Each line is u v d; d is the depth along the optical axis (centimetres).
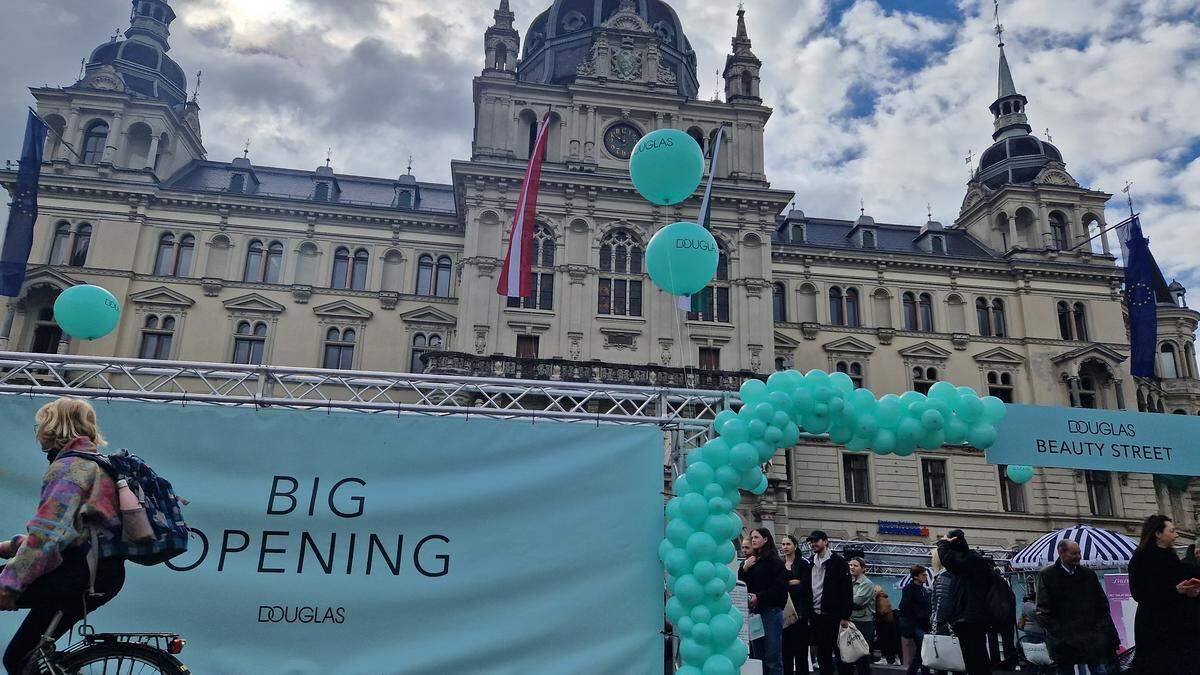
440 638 1004
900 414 1121
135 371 1116
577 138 4353
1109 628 1028
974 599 1085
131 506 630
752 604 1134
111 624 956
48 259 4200
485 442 1081
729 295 4269
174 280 4319
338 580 1008
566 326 4038
